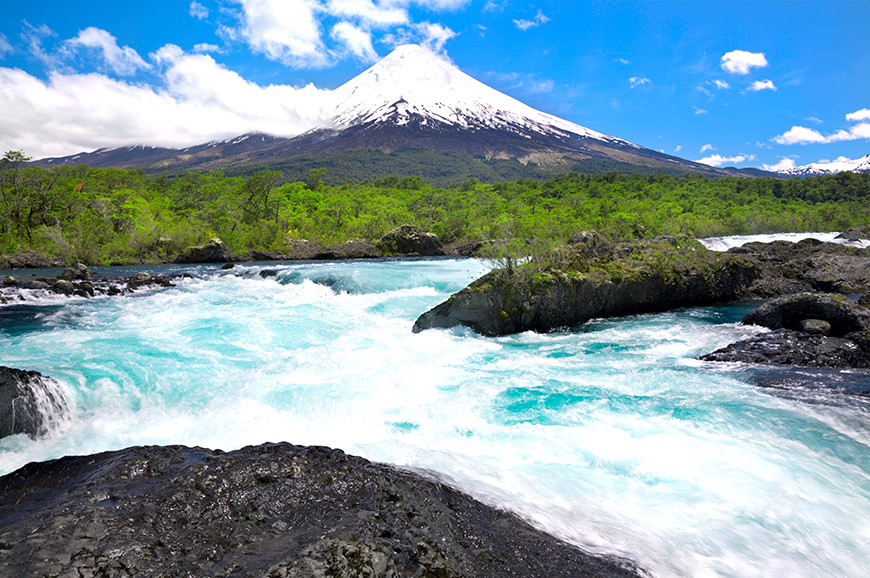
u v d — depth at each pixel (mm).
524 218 66562
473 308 12555
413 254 48938
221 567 2900
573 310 13625
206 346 10680
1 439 5898
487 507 4129
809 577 3582
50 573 2713
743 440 5793
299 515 3605
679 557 3705
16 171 51844
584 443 5770
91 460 4629
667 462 5273
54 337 11422
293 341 11492
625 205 81438
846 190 103562
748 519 4250
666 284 15328
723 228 68875
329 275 21906
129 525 3307
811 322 10508
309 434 6199
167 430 6340
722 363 9219
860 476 4980
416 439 6027
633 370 8891
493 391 7688
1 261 35938
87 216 53281
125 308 16172
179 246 46438
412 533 3402
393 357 10047
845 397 7113
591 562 3510
